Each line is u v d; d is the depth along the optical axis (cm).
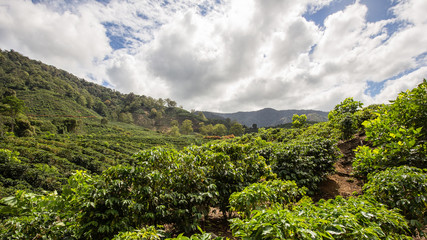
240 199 279
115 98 14400
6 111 4400
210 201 368
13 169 1299
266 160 643
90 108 10594
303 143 656
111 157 2684
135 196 322
